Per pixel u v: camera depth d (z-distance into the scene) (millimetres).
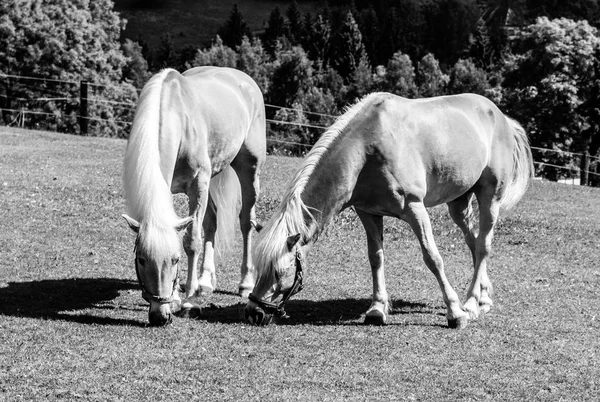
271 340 8711
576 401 7320
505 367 8188
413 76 89875
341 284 11695
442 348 8758
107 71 51625
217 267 12344
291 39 125625
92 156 22391
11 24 45906
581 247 15273
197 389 7137
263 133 11539
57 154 22203
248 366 7805
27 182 17312
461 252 14305
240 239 14281
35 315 9172
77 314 9352
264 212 16062
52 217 14453
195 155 9680
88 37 49156
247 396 7027
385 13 142000
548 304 10992
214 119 10195
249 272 10969
